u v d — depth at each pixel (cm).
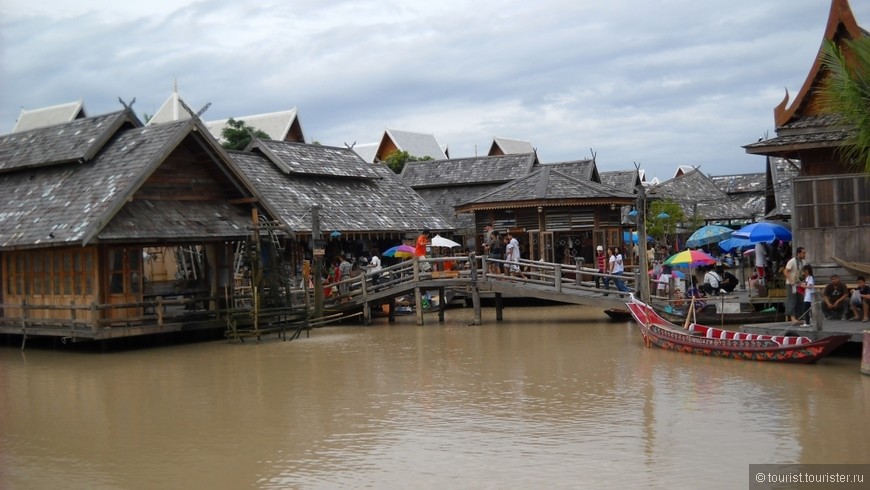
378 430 1445
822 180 2266
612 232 3988
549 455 1266
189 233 2523
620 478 1149
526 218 3959
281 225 2747
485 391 1759
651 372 1931
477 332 2809
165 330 2494
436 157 8644
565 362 2111
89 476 1228
